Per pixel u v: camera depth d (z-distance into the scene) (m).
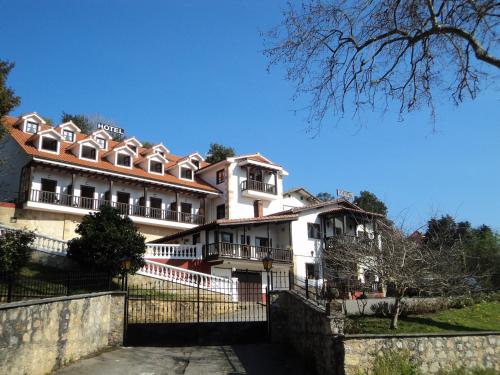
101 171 38.31
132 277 24.92
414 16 11.14
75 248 22.62
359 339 11.80
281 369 13.54
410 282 16.31
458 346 12.86
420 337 12.51
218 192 45.97
